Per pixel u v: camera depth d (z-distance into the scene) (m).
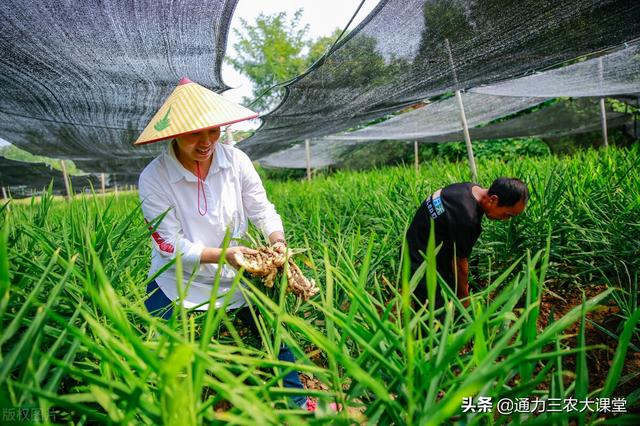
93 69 3.17
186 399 0.78
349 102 4.73
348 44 2.98
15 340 1.22
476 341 0.92
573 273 2.80
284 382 1.62
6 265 0.83
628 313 1.75
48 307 0.87
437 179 4.87
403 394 0.99
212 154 1.74
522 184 2.12
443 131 10.14
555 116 10.02
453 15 2.74
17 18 2.31
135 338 0.78
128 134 5.92
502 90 6.32
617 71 5.50
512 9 2.74
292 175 21.00
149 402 0.88
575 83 6.04
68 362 0.96
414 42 3.10
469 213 2.17
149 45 2.84
